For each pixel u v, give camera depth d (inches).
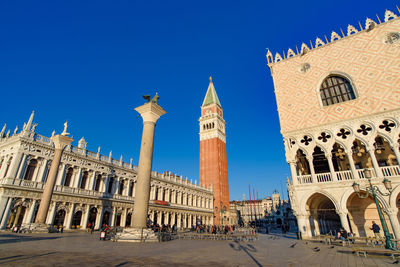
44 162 1476.4
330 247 756.0
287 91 1398.9
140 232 772.0
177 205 2484.0
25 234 960.3
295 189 1152.2
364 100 1143.6
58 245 582.2
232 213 3590.1
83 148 1754.4
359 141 1206.9
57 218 1455.5
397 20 1192.2
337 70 1277.1
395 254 536.4
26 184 1348.4
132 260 399.2
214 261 430.6
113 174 1888.5
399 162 985.5
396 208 932.0
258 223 4453.7
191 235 1154.0
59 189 1480.1
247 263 420.8
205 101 4168.3
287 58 1492.4
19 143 1368.1
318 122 1222.9
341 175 1086.4
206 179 3516.2
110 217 1772.9
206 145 3752.5
